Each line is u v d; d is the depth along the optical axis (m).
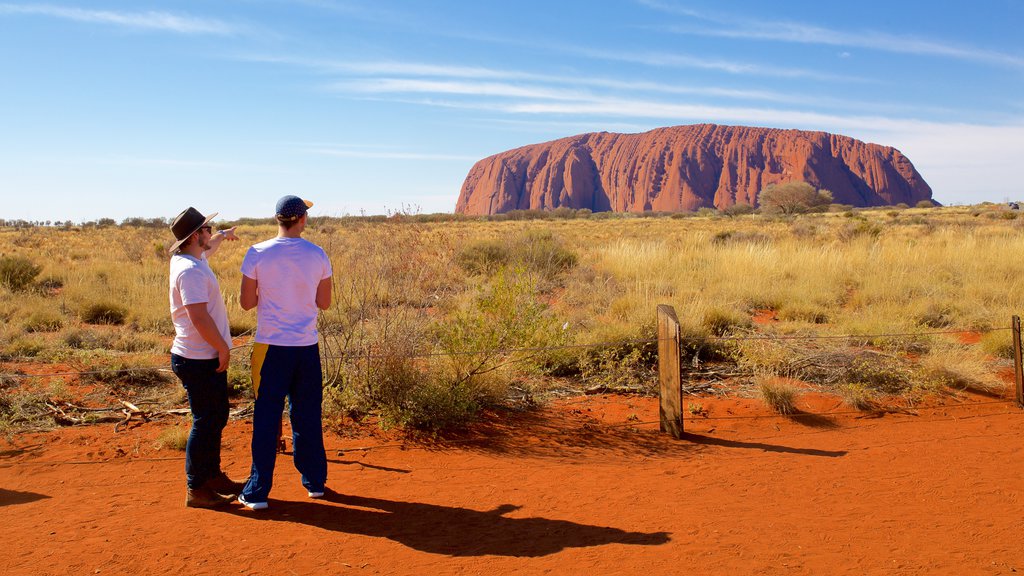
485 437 6.04
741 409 6.86
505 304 7.32
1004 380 7.74
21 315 11.71
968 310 11.21
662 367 6.10
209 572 3.54
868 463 5.32
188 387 4.31
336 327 7.38
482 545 3.86
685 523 4.17
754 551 3.76
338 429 6.20
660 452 5.66
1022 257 15.37
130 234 37.66
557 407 6.95
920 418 6.56
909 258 16.36
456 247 13.89
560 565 3.60
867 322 9.99
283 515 4.31
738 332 9.61
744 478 5.02
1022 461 5.30
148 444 5.79
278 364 4.34
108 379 7.61
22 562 3.66
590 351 8.25
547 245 18.16
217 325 4.31
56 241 34.53
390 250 7.38
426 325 7.44
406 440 5.94
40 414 6.47
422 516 4.30
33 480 4.99
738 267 15.04
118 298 13.05
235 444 5.79
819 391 7.33
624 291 13.00
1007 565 3.56
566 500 4.59
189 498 4.43
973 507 4.40
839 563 3.61
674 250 19.23
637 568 3.56
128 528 4.11
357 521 4.22
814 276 14.39
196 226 4.21
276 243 4.36
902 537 3.94
